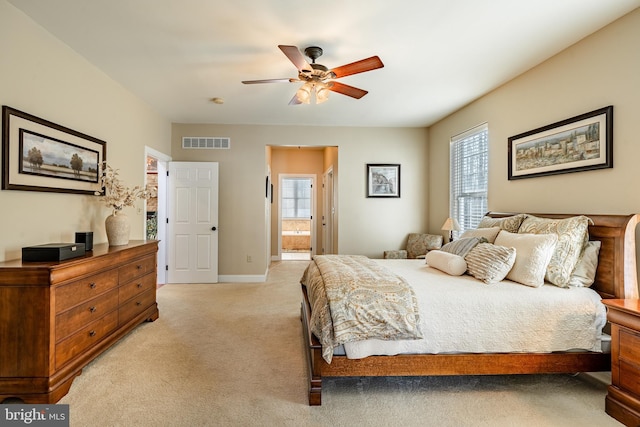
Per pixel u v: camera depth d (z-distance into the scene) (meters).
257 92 3.73
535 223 2.62
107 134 3.28
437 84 3.44
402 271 2.72
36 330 1.86
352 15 2.21
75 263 2.06
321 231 7.80
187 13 2.20
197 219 5.08
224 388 2.11
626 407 1.76
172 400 1.97
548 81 2.85
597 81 2.38
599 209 2.39
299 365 2.44
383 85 3.47
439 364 2.03
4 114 2.06
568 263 2.24
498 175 3.55
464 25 2.32
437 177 5.02
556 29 2.36
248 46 2.66
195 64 3.01
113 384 2.15
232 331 3.09
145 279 3.17
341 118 4.82
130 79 3.37
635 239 2.12
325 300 2.00
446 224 4.14
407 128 5.34
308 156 7.74
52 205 2.52
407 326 1.93
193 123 5.12
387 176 5.32
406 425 1.77
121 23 2.33
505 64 2.96
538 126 2.97
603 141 2.33
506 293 2.12
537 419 1.83
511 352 2.06
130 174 3.77
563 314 2.08
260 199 5.21
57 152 2.54
